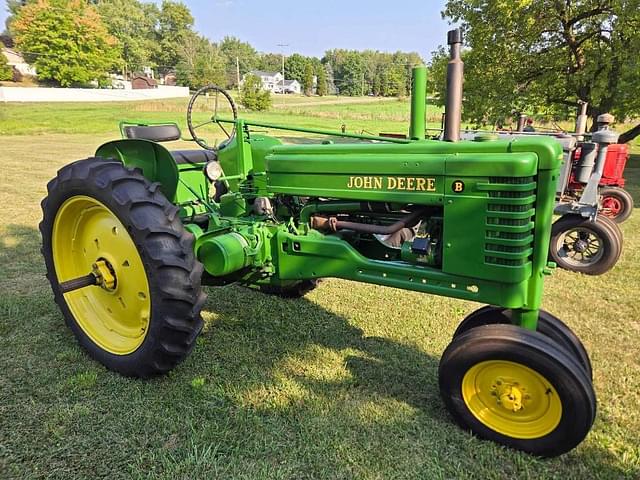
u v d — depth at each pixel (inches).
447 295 91.7
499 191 82.4
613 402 101.4
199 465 80.9
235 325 133.1
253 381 106.1
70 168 110.4
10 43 2728.8
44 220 118.6
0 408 94.6
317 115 1314.0
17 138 681.0
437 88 610.5
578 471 81.7
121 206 98.9
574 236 214.5
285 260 108.9
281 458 83.3
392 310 144.8
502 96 558.3
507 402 85.0
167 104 1438.2
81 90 1734.7
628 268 191.6
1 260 181.8
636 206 316.5
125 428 89.9
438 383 99.3
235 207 123.6
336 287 162.9
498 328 85.3
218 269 103.4
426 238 96.7
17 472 79.1
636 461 84.0
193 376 107.6
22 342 120.5
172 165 112.3
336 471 80.7
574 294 163.3
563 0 510.6
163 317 97.3
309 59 3816.4
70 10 2060.8
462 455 84.9
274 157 107.5
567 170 198.5
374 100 2511.1
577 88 529.7
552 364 78.8
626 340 129.2
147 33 3117.6
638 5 453.4
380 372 110.6
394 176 92.3
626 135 519.8
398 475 80.0
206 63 2406.5
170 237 98.4
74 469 80.1
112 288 111.0
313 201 111.3
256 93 1397.6
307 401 99.0
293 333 129.3
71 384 102.5
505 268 84.6
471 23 564.1
